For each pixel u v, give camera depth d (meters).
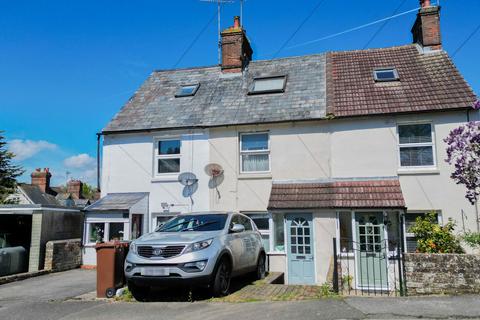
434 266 8.88
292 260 13.14
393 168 13.18
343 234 12.75
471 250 11.58
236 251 9.21
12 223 14.31
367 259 11.74
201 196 14.75
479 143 9.23
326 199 12.88
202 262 7.97
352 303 7.27
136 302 8.33
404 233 12.07
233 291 9.16
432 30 16.11
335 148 13.82
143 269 8.03
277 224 13.72
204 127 15.02
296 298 8.26
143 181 15.40
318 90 15.34
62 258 13.88
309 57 17.78
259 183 14.32
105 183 15.75
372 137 13.54
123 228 14.17
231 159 14.70
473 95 13.15
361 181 13.26
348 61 16.92
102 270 9.21
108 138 16.05
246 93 16.16
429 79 14.49
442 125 13.02
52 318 7.42
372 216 12.42
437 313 6.53
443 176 12.71
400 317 6.38
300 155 14.10
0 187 25.36
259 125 14.59
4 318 7.58
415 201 12.78
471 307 6.83
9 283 11.45
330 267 11.48
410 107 13.30
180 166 15.18
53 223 14.55
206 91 16.95
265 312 6.97
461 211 12.39
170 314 7.18
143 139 15.69
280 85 16.08
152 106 16.77
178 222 9.71
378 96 14.23
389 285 11.56
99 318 7.21
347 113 13.71
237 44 17.72
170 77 18.62
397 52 16.80
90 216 14.57
